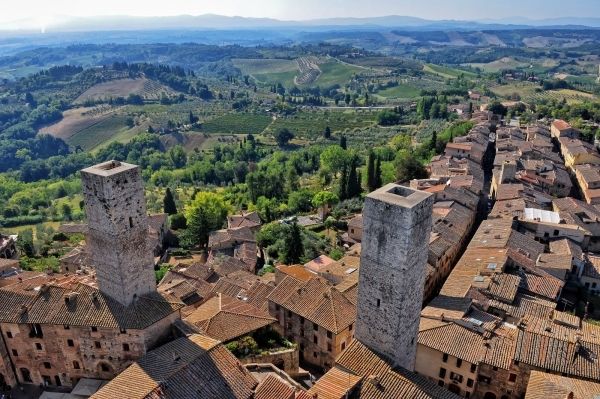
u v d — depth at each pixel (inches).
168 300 2498.8
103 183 2166.6
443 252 3833.7
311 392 2148.1
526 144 6884.8
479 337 2773.1
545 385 2285.9
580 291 3631.9
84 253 4690.0
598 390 2244.1
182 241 5900.6
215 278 4099.4
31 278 3073.3
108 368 2440.9
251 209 6909.5
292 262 4510.3
